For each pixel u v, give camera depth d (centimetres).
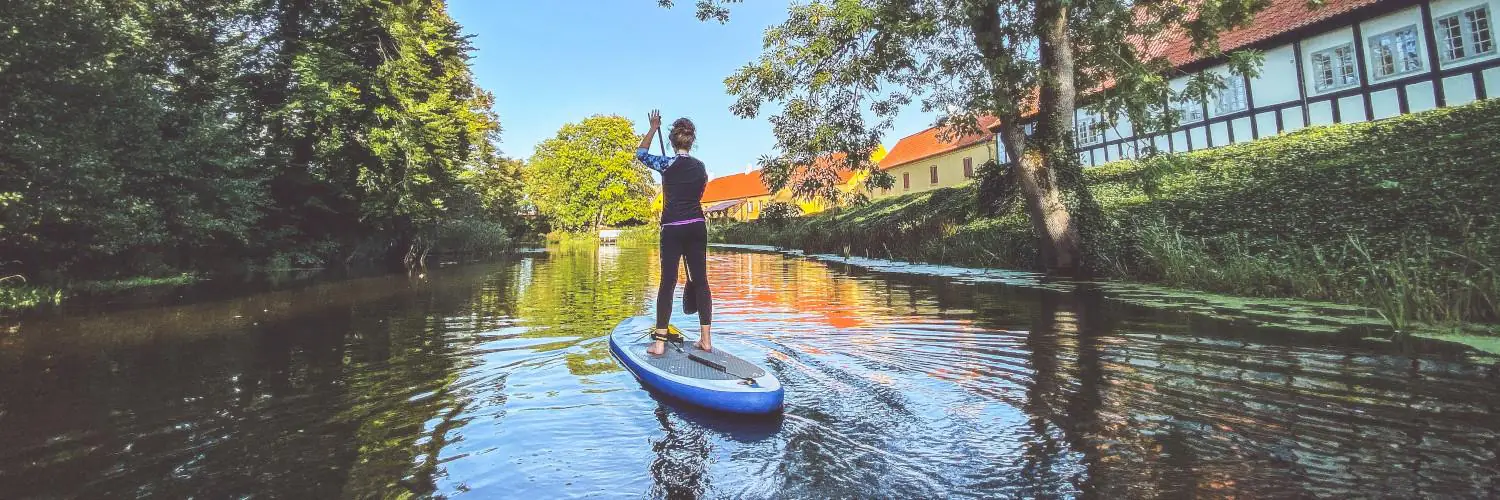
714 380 356
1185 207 1262
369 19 1839
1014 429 297
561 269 1659
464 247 2692
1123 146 2034
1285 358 424
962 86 1020
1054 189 1095
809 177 1152
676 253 450
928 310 702
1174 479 237
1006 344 498
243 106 1620
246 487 247
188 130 1286
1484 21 1261
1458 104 1293
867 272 1304
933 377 397
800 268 1475
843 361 446
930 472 251
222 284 1203
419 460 273
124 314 772
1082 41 1045
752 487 240
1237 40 1703
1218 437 279
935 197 2717
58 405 364
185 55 1572
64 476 259
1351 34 1474
